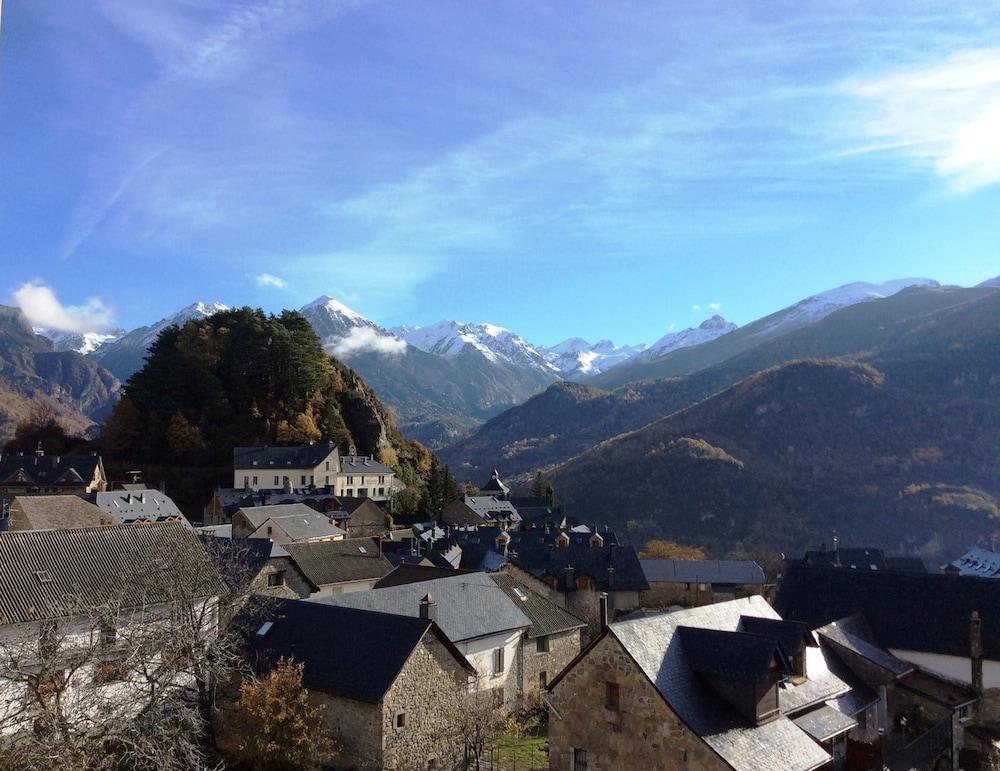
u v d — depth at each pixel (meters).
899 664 37.56
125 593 28.39
